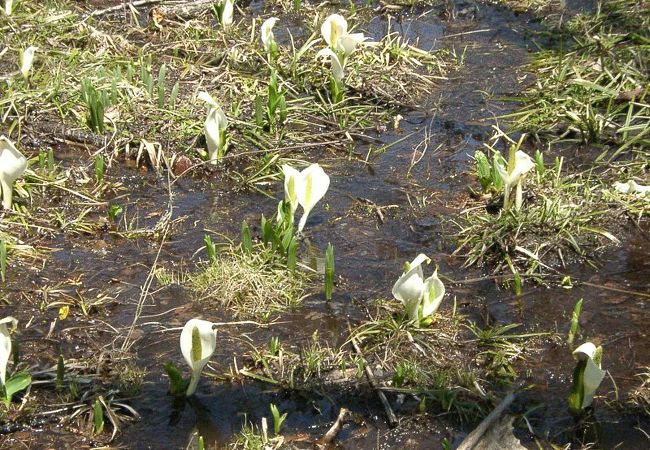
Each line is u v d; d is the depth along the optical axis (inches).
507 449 175.3
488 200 260.5
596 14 362.0
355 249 240.5
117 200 259.6
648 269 236.1
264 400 191.0
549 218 246.1
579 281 231.3
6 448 177.2
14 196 253.4
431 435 183.3
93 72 307.4
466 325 213.8
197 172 272.4
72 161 274.2
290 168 229.3
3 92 296.8
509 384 197.0
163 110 290.8
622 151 286.7
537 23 371.2
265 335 208.8
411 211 257.9
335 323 212.8
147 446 179.5
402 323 211.2
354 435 183.0
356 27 366.0
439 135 297.0
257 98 285.7
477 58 344.5
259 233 244.4
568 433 185.2
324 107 305.1
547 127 299.4
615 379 199.5
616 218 253.3
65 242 239.8
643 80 315.6
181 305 217.6
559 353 206.5
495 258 237.6
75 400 187.8
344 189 267.4
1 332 180.5
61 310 213.2
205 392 192.4
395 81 323.0
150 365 199.2
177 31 344.8
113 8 358.3
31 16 336.8
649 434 185.3
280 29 357.7
